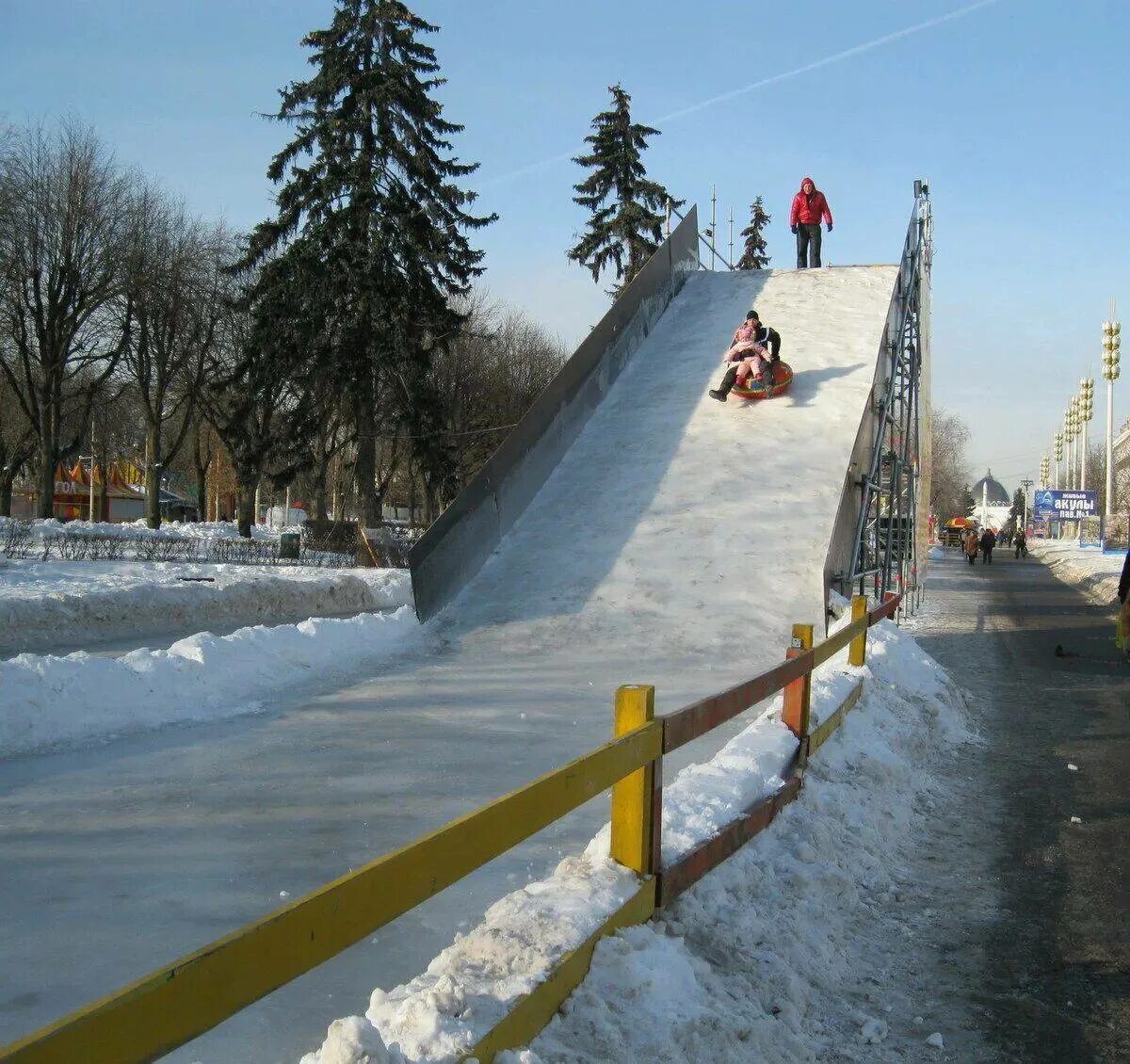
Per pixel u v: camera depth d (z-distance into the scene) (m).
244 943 2.13
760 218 59.28
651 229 46.53
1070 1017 4.27
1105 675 13.50
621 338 19.69
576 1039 3.10
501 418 55.44
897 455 19.67
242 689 9.59
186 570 22.94
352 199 34.53
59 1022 1.76
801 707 6.61
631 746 3.90
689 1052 3.27
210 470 70.94
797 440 16.58
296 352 36.53
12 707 7.68
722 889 4.62
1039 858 6.25
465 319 37.59
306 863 5.21
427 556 13.12
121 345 41.94
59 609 13.89
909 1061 3.87
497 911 3.61
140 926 4.39
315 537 38.94
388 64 35.25
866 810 6.55
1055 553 58.75
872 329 20.30
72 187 37.91
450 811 6.18
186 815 5.97
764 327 18.83
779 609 12.83
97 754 7.35
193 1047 3.39
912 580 21.61
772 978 4.13
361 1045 2.44
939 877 5.94
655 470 16.28
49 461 39.31
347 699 9.59
